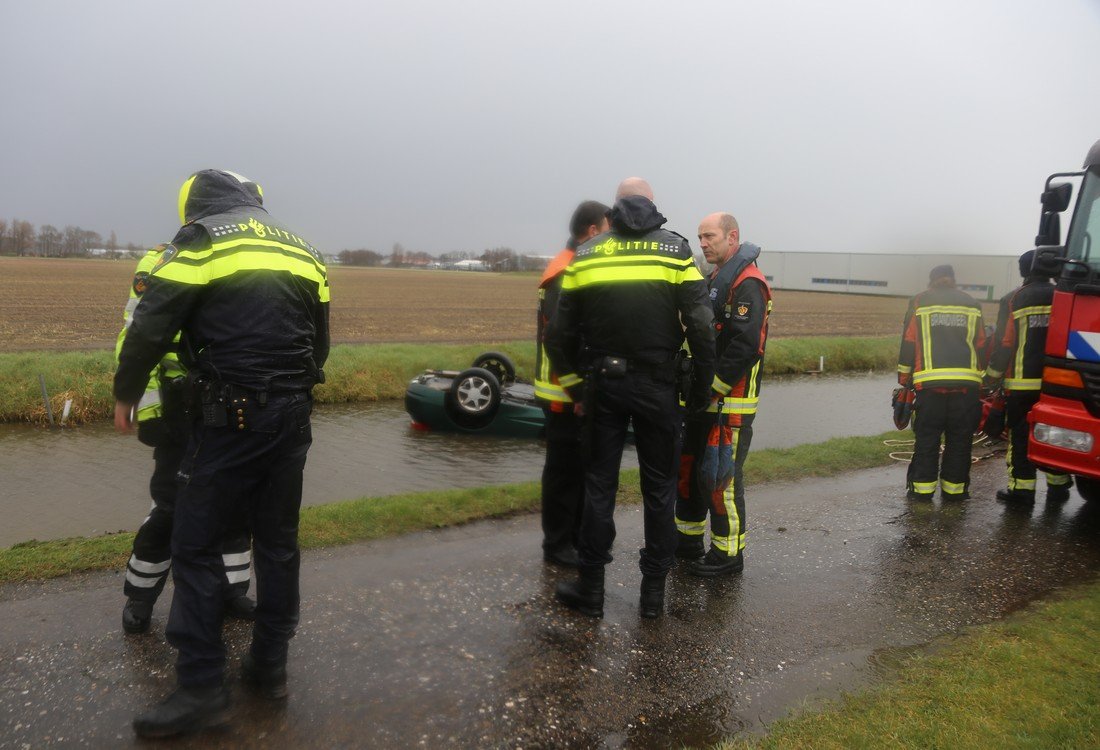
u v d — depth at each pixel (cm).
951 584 456
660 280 367
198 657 279
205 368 276
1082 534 559
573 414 443
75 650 329
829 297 6106
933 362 615
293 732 282
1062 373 546
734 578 455
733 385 430
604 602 412
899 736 284
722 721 304
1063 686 324
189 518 279
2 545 567
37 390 1046
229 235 277
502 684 323
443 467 829
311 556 446
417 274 10281
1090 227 542
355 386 1275
